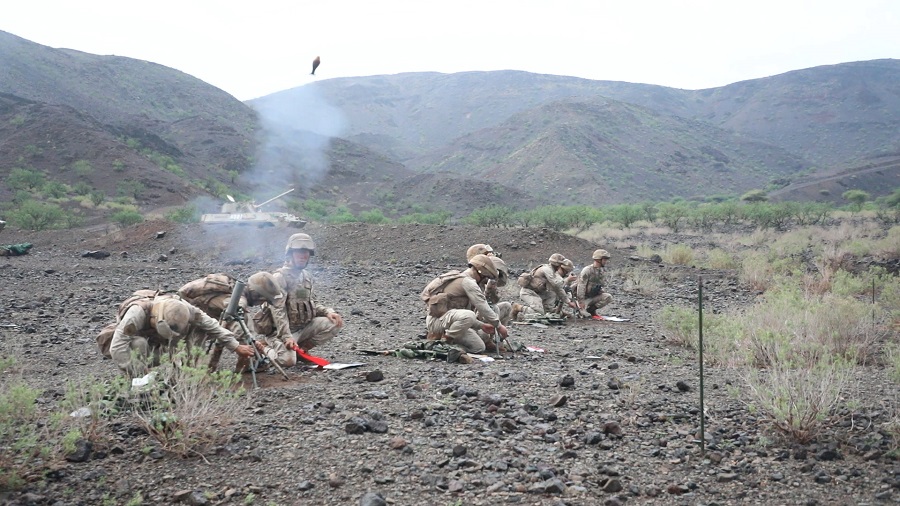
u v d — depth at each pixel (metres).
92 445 5.01
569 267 13.38
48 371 8.25
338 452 5.00
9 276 22.00
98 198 88.00
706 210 62.50
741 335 8.79
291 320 8.04
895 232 31.52
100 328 11.95
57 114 150.62
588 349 9.89
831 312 9.73
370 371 7.24
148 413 5.46
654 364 8.60
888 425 5.59
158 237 34.59
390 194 184.62
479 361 8.59
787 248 30.80
